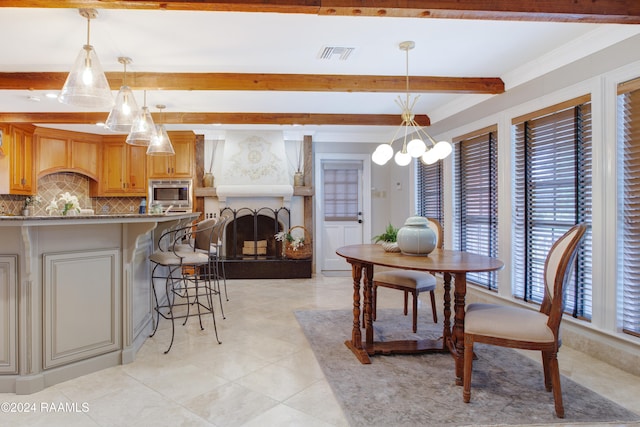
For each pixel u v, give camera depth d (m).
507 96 3.62
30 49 2.86
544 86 3.17
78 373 2.37
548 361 2.15
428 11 2.11
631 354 2.46
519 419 1.91
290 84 3.49
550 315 2.00
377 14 2.13
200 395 2.15
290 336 3.19
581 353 2.80
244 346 2.94
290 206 6.18
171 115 4.79
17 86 3.30
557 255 2.13
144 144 3.82
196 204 6.05
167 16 2.38
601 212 2.65
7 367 2.16
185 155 6.01
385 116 5.01
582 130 2.88
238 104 4.47
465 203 4.43
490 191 3.96
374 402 2.07
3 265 2.15
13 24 2.46
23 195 5.48
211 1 1.97
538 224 3.32
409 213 5.76
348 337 3.16
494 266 2.33
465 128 4.34
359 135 6.39
